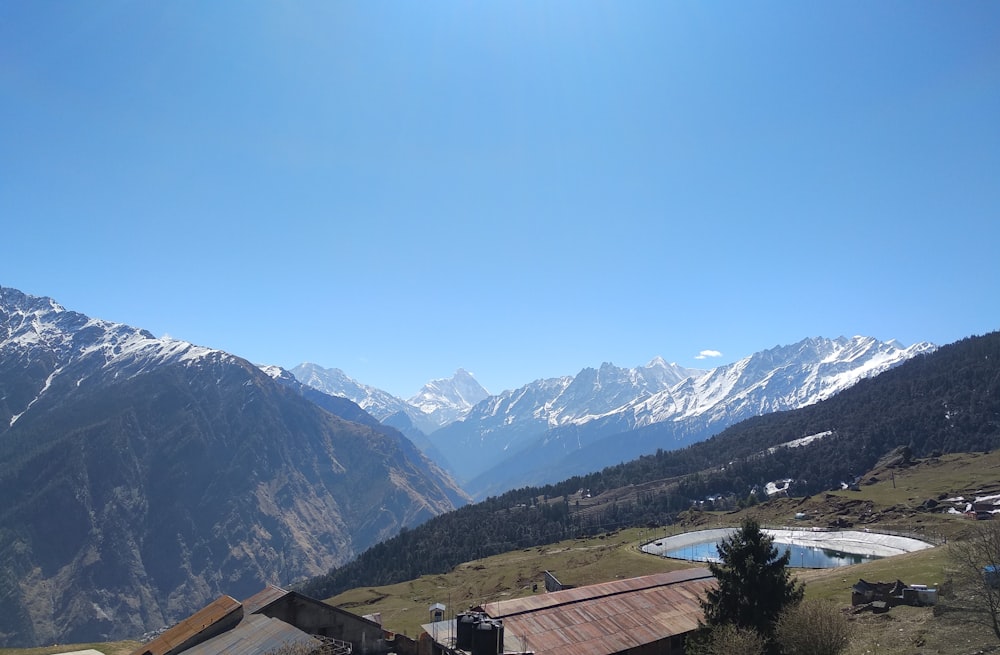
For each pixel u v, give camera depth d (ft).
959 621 171.53
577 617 225.56
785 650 153.79
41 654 230.27
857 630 194.59
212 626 169.89
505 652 192.03
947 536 498.69
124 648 240.94
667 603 244.01
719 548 188.34
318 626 186.91
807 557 540.52
